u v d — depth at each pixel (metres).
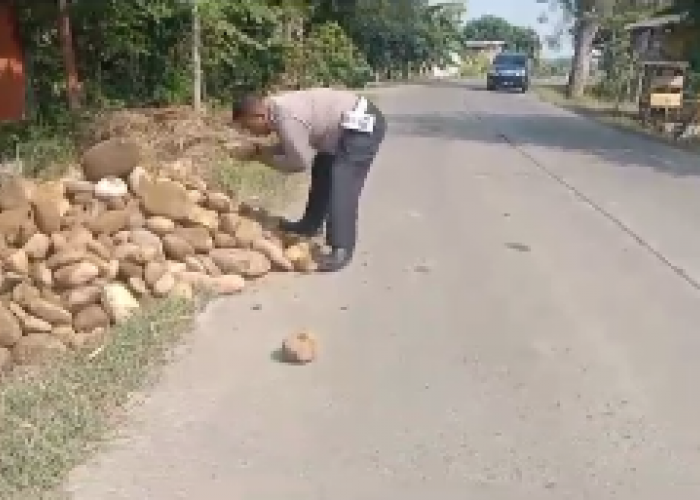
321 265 6.45
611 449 3.95
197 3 11.70
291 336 4.86
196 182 6.50
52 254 5.35
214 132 8.93
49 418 3.85
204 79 13.98
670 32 26.17
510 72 41.47
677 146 17.55
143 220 5.82
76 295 5.05
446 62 65.12
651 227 8.71
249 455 3.77
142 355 4.63
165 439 3.87
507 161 13.66
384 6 34.72
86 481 3.50
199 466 3.66
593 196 10.49
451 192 10.30
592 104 32.94
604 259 7.30
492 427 4.11
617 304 6.07
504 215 8.99
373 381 4.57
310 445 3.88
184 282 5.62
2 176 7.21
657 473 3.75
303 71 20.00
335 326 5.36
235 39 14.28
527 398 4.44
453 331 5.37
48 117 10.27
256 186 8.73
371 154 6.38
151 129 9.04
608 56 41.03
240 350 4.91
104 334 4.93
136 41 12.22
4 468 3.48
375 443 3.92
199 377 4.53
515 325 5.53
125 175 6.04
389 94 33.81
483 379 4.65
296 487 3.53
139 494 3.43
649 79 23.86
